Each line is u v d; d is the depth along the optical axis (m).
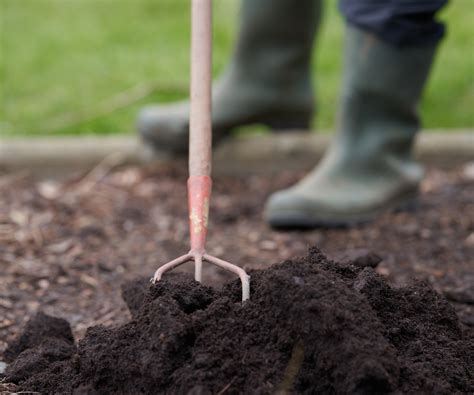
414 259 3.00
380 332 1.72
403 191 3.47
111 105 4.81
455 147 4.14
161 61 5.46
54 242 3.18
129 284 2.20
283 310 1.72
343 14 3.26
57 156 4.06
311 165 4.15
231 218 3.52
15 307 2.59
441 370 1.78
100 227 3.35
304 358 1.70
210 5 2.08
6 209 3.52
